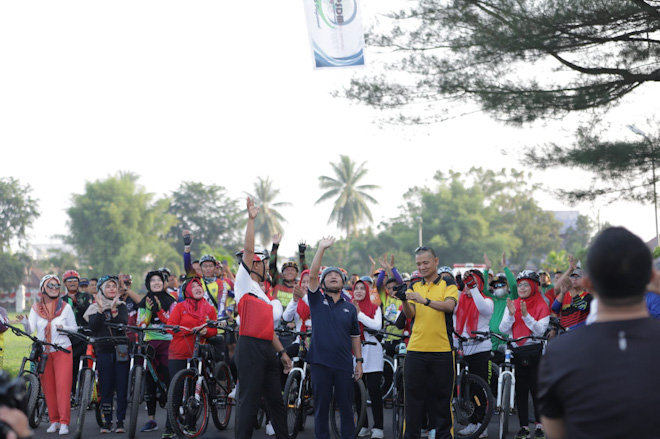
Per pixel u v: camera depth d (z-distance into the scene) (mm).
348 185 100125
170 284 13727
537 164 13062
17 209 90625
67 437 9383
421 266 7848
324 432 7852
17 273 88375
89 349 9500
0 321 9703
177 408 8906
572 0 11711
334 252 99375
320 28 10773
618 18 11836
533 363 8789
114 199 93062
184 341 9305
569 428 2592
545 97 12547
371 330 9383
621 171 12992
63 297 11648
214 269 10734
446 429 7594
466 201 93938
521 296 8969
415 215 94312
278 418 7445
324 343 7871
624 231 2701
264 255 7574
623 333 2572
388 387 11039
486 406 8641
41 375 9797
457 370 8898
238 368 7234
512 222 98812
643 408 2451
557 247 100438
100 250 91562
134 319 11984
